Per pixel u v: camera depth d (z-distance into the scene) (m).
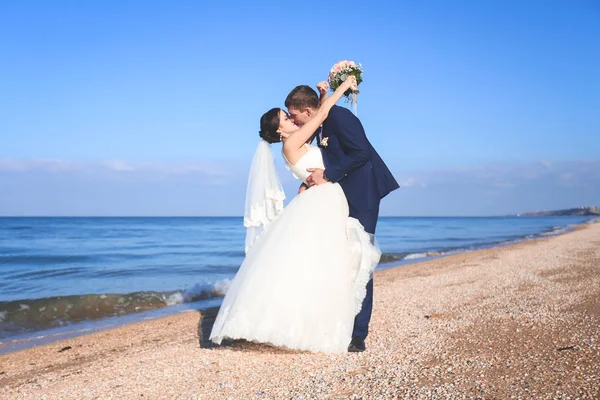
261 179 5.09
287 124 4.79
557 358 3.92
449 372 3.77
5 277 15.34
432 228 65.69
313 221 4.55
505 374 3.62
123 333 7.43
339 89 4.64
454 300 7.73
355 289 4.54
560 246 19.89
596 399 3.00
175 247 28.95
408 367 3.98
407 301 7.93
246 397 3.54
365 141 4.55
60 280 14.55
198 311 9.36
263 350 4.75
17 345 7.14
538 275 10.34
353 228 4.60
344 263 4.52
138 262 19.97
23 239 37.00
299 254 4.48
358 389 3.52
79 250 26.59
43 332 7.98
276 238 4.62
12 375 5.36
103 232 49.53
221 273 16.06
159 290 12.11
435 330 5.44
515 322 5.52
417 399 3.23
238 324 4.40
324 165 4.61
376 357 4.35
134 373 4.45
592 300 6.54
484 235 43.16
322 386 3.63
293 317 4.38
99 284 13.62
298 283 4.43
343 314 4.46
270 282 4.45
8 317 8.80
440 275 11.96
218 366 4.38
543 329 5.04
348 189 4.66
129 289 12.45
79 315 9.23
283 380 3.85
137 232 50.88
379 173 4.70
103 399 3.77
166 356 5.06
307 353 4.51
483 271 12.13
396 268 15.16
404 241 34.69
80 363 5.64
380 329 5.70
